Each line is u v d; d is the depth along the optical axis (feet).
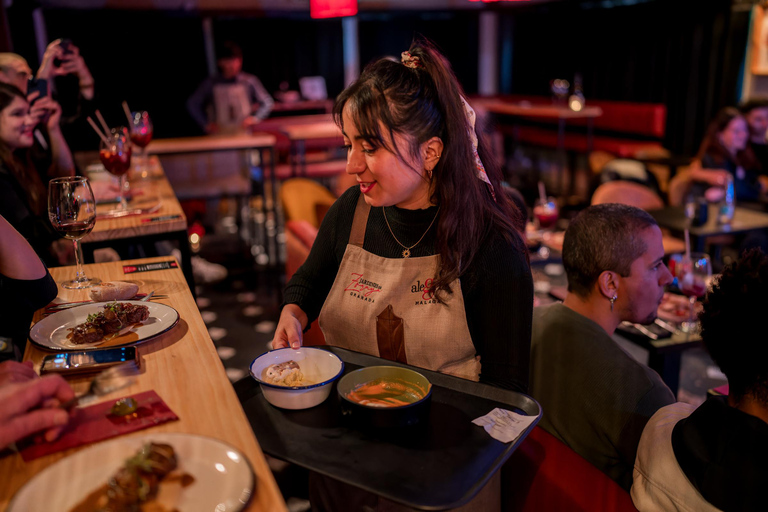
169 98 22.35
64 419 2.28
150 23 21.49
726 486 2.90
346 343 4.10
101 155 6.66
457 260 3.53
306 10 24.85
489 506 3.65
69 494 1.94
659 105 20.44
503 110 22.94
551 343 4.29
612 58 22.88
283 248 17.04
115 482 1.90
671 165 17.44
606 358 4.01
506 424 2.80
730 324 2.97
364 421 2.74
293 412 2.94
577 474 3.72
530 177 25.38
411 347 3.81
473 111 3.57
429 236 3.72
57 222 4.18
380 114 3.13
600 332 4.19
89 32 20.56
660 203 11.44
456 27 28.96
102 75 20.83
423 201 3.66
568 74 25.43
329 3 10.53
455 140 3.39
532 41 27.48
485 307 3.61
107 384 2.71
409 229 3.74
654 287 4.54
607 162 16.85
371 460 2.56
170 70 22.11
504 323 3.58
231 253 16.62
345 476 2.45
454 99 3.36
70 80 10.09
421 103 3.22
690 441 3.10
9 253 3.54
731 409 3.01
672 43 19.80
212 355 3.02
